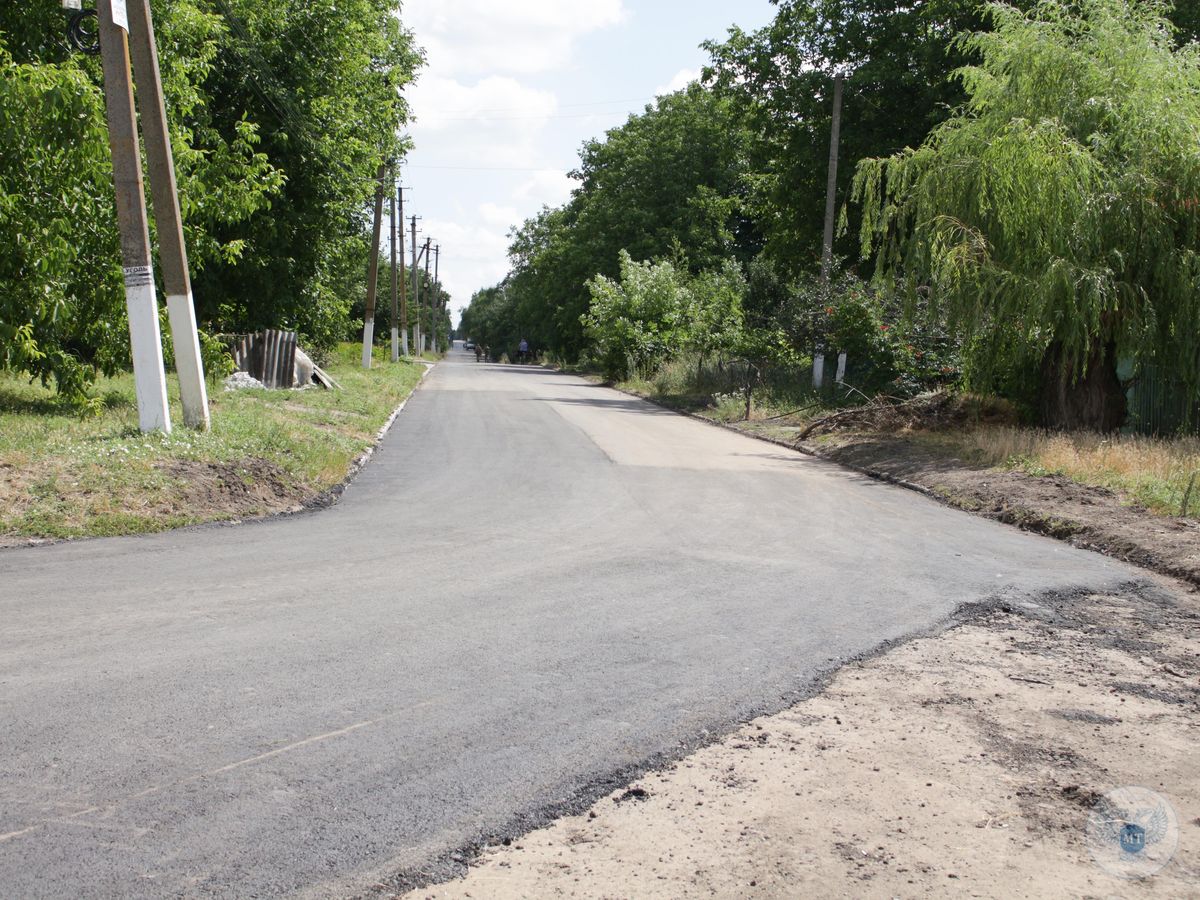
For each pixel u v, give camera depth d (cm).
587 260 5928
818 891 321
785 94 2981
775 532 962
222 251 1734
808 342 2567
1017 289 1564
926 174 1744
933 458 1504
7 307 1244
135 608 613
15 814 352
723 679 523
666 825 364
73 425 1158
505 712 465
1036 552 916
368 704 468
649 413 2606
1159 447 1374
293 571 728
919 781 406
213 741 420
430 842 346
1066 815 379
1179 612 705
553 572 753
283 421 1502
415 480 1239
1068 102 1639
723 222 5612
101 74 1460
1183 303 1497
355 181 2847
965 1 2481
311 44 2564
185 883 313
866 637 609
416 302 7425
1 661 507
